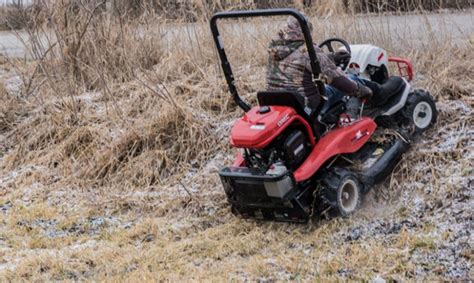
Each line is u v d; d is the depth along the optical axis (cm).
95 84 966
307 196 637
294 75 646
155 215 714
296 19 643
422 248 565
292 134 630
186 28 995
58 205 756
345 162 667
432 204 633
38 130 888
